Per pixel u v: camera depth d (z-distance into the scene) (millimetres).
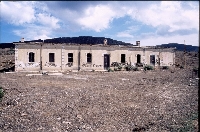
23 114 8758
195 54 53406
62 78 21016
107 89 14758
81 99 11633
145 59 34906
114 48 32719
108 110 9734
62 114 9016
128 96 12594
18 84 16172
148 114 9148
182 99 11633
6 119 8156
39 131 7141
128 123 8094
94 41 62969
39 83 17047
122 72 29172
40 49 28859
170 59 37156
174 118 8391
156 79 20656
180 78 21219
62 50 29844
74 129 7426
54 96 12125
